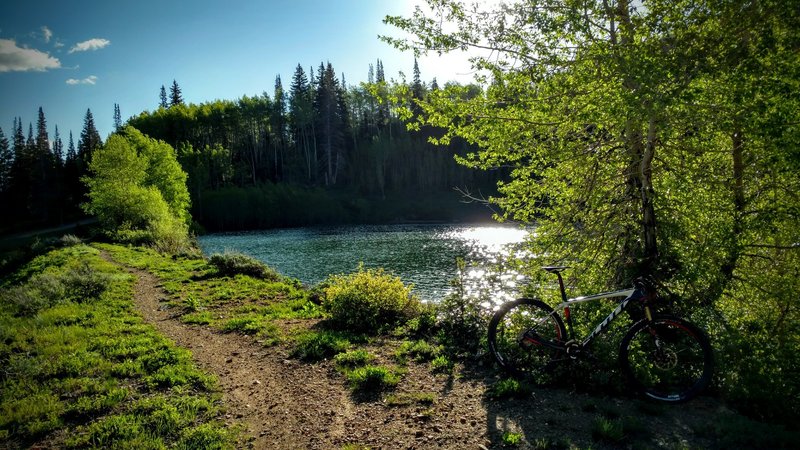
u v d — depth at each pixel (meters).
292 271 31.97
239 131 106.75
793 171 6.89
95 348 8.84
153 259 25.80
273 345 9.34
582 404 5.55
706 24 6.32
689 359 5.72
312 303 13.58
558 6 7.03
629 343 5.59
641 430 4.87
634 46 6.30
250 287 16.69
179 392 6.74
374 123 113.25
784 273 7.64
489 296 8.72
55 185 82.69
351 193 94.94
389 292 10.80
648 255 7.24
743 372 5.53
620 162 8.15
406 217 84.75
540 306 6.15
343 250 43.97
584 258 8.74
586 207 8.92
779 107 5.68
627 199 8.12
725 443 4.56
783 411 5.08
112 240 37.75
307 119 104.12
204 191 83.56
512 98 7.91
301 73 113.75
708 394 5.65
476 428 5.20
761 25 6.12
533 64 7.47
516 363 6.49
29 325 10.52
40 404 6.22
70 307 12.50
